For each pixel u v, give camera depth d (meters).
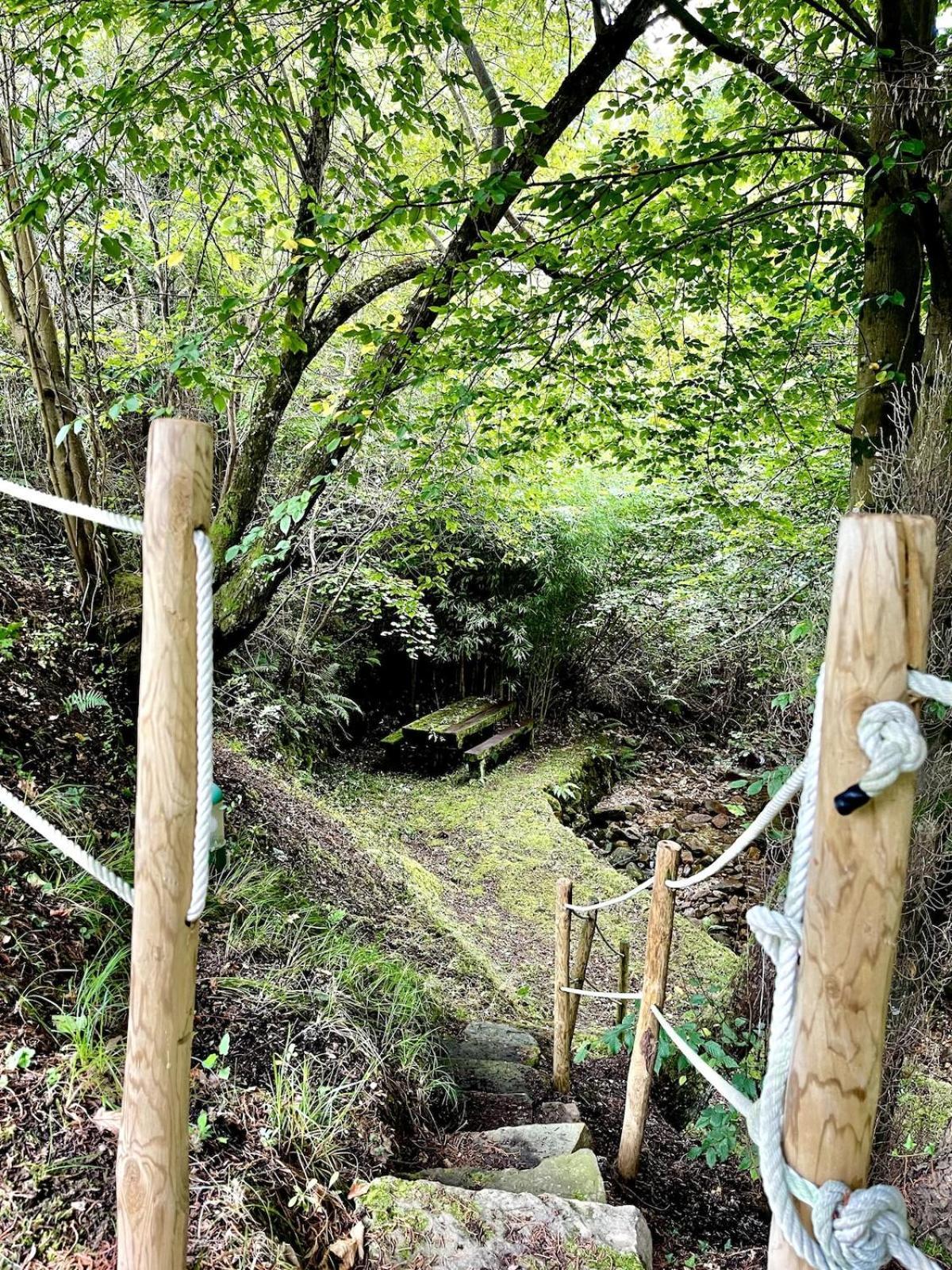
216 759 4.71
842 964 0.74
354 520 6.01
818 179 3.62
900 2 2.97
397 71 3.26
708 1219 2.52
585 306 3.80
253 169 4.27
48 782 2.94
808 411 4.73
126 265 4.46
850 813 0.72
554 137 3.45
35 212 2.74
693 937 5.28
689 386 4.50
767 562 6.22
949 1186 2.13
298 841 4.43
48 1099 1.77
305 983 2.73
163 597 1.05
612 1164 2.71
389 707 7.90
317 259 2.98
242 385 4.61
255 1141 1.91
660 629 8.45
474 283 3.43
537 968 4.70
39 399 3.63
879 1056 0.76
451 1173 2.11
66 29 2.85
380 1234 1.75
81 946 2.28
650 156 3.88
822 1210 0.76
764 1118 0.81
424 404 5.64
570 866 5.93
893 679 0.71
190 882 1.12
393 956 3.68
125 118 2.88
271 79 3.89
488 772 7.36
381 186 3.25
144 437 5.25
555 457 5.79
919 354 3.34
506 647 8.06
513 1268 1.71
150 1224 1.16
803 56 3.55
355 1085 2.28
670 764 8.43
